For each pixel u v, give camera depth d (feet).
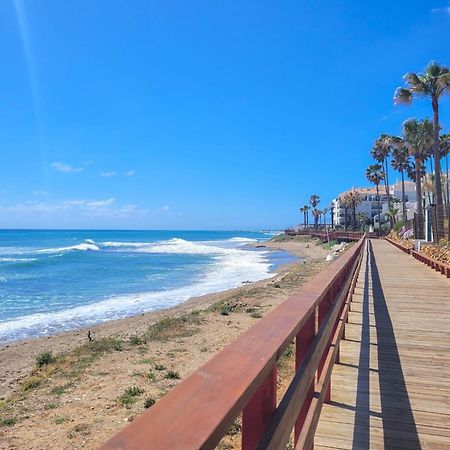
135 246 277.64
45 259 150.71
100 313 59.06
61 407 19.72
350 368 15.71
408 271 49.80
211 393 3.46
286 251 238.89
